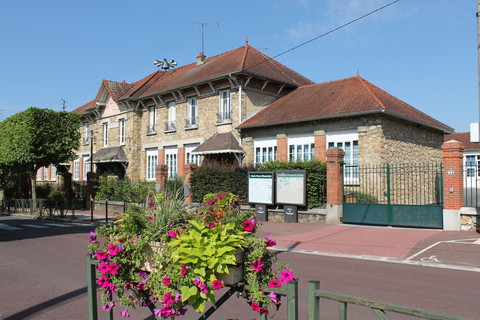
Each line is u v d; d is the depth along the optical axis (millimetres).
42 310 5820
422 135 20531
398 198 17828
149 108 28609
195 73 25781
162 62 33375
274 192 16141
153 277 3436
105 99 32719
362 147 17328
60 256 10008
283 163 16828
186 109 25266
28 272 8266
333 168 14773
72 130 24500
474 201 20812
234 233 3512
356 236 12125
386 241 11203
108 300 3844
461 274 7809
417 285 6957
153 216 3869
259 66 23469
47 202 22375
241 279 3389
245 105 22031
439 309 5617
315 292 2732
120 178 28375
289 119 19266
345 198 15258
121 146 30234
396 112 17375
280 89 23766
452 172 12406
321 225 14586
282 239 12156
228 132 22406
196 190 19438
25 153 22438
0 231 15586
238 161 21469
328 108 18734
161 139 27203
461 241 10734
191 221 3381
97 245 3994
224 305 5914
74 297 6434
